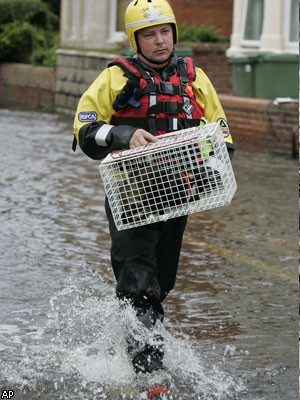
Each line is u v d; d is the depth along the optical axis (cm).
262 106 2225
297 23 2539
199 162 731
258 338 905
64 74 3409
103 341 849
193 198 736
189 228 1407
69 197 1620
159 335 764
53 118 3148
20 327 918
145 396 739
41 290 1048
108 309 937
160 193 743
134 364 765
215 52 3005
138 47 763
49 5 4591
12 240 1280
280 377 803
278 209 1553
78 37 3575
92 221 1432
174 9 3262
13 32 3844
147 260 766
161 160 733
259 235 1364
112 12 3475
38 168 1934
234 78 2442
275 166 2031
